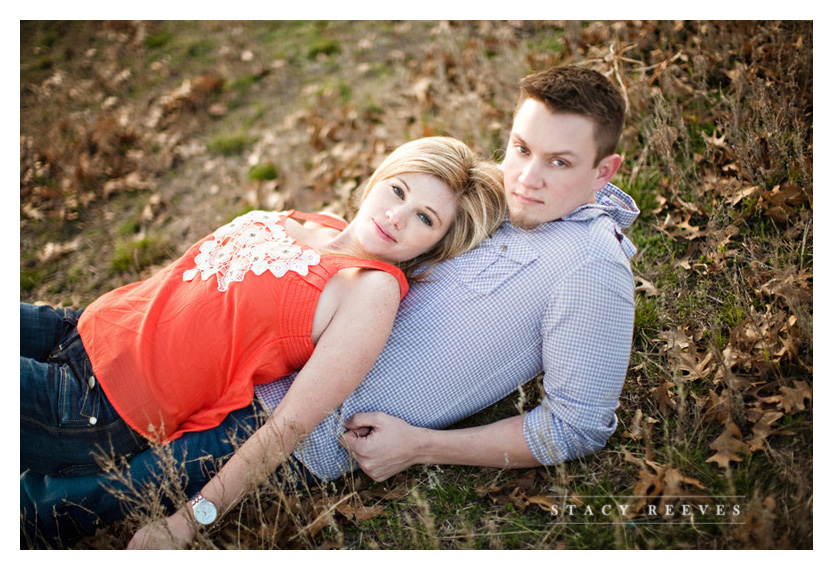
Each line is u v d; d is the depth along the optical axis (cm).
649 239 295
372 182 230
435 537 202
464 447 212
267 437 193
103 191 407
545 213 205
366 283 205
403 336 215
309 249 212
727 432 213
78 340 215
